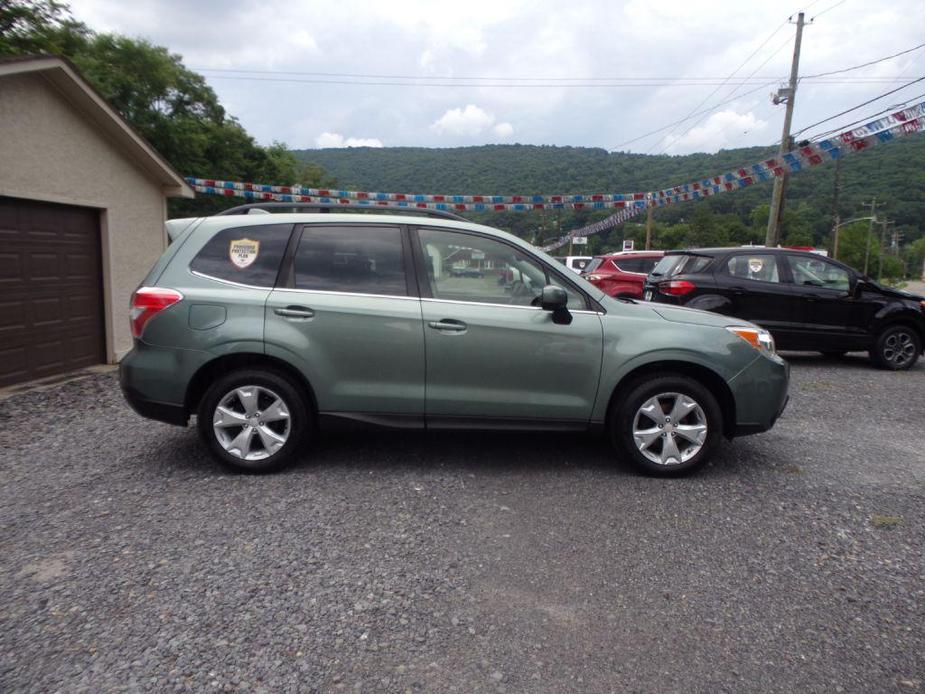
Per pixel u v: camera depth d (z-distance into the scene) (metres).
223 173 31.58
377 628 2.71
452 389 4.46
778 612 2.89
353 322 4.39
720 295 9.45
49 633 2.62
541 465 4.81
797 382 8.52
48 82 7.96
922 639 2.70
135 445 5.21
